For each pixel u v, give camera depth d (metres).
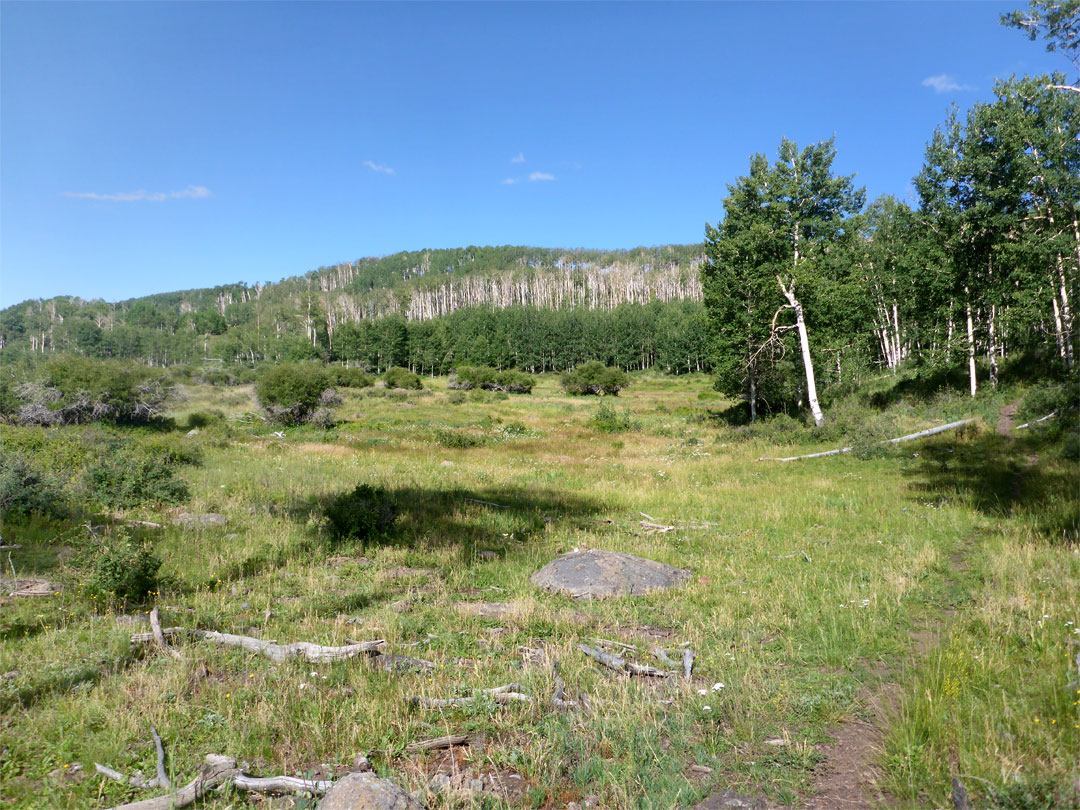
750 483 19.30
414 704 5.48
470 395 67.69
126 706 5.28
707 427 38.81
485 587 9.56
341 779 3.93
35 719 4.97
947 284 28.30
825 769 4.43
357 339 113.00
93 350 138.88
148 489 14.95
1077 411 20.00
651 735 4.84
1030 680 5.36
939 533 11.70
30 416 33.97
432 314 174.75
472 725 5.11
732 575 9.76
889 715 5.00
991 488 15.34
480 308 141.38
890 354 46.62
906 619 7.36
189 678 5.86
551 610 8.23
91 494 14.64
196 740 4.79
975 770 4.09
